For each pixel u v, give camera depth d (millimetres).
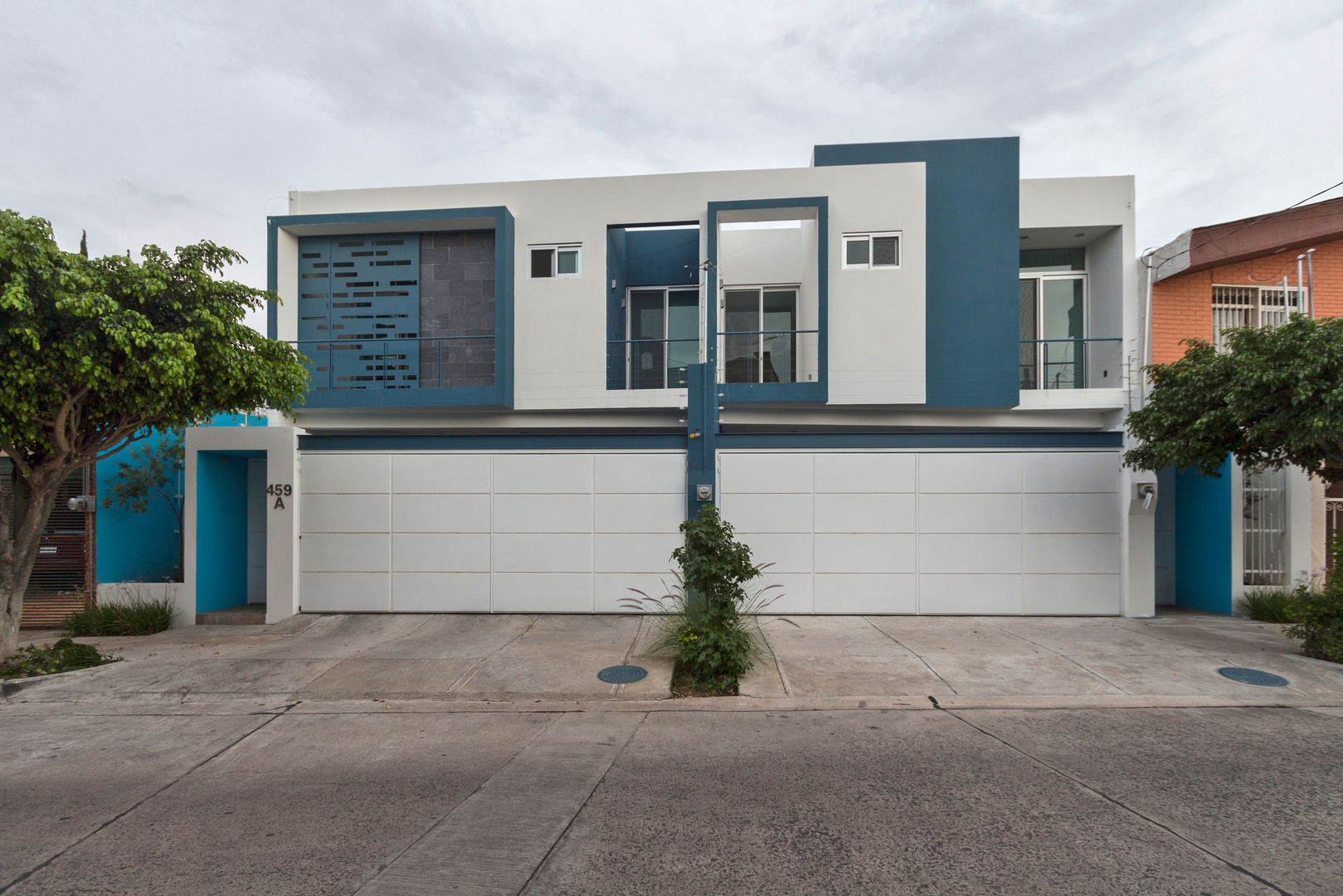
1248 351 7367
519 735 5477
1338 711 5820
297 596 10164
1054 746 5055
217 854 3611
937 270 10633
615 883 3266
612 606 10047
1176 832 3707
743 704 6168
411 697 6543
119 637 9266
